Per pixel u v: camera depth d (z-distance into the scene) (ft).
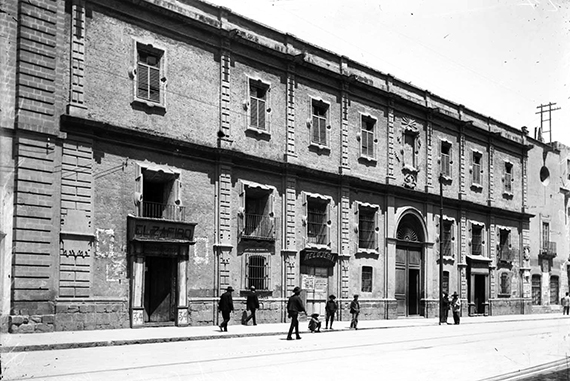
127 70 84.48
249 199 104.53
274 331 84.28
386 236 126.21
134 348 61.31
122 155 82.99
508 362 53.88
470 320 133.59
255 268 100.12
